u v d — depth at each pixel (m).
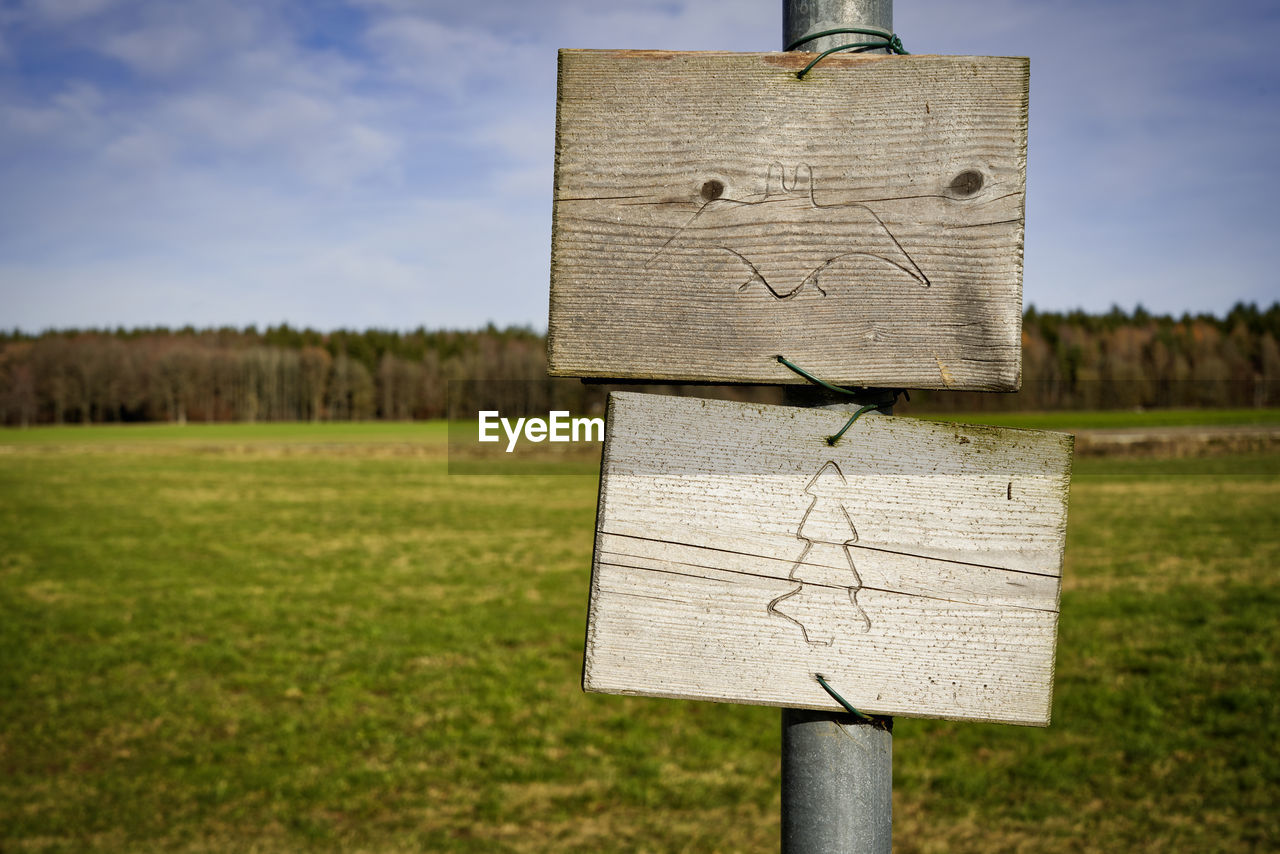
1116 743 7.63
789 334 1.19
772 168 1.19
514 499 27.97
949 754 7.55
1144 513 22.80
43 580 15.13
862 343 1.18
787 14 1.26
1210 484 28.42
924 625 1.20
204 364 82.19
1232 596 13.02
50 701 8.79
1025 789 6.83
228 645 10.88
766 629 1.19
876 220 1.18
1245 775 6.89
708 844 6.02
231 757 7.45
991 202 1.17
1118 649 10.38
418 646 10.88
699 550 1.19
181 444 52.88
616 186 1.20
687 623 1.20
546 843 6.02
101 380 80.06
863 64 1.18
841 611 1.19
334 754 7.52
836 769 1.19
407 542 19.45
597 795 6.80
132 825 6.20
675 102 1.20
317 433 63.03
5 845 5.85
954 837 6.11
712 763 7.44
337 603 13.31
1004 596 1.20
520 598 13.70
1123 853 5.78
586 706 8.77
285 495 29.05
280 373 82.88
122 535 20.41
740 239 1.19
